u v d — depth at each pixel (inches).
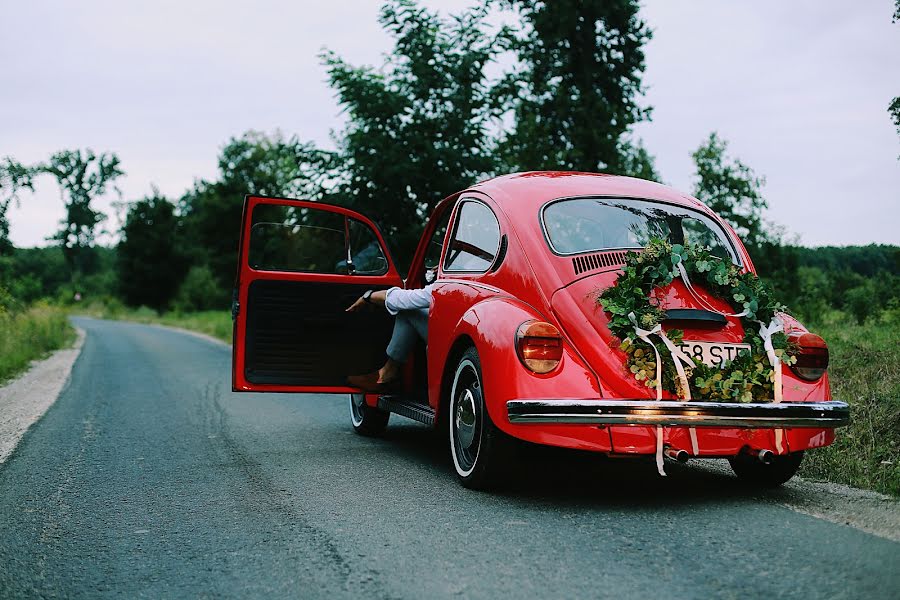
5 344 680.4
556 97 795.4
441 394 197.6
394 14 485.7
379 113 472.7
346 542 141.8
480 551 133.6
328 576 124.3
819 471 191.0
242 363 244.7
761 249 609.6
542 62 850.1
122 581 126.0
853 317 487.5
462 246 209.3
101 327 1632.6
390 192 474.6
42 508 174.1
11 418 320.8
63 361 650.2
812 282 567.5
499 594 113.0
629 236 183.0
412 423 307.6
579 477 194.7
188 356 700.0
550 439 155.1
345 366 255.1
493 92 496.1
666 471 201.8
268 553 137.5
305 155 484.7
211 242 2664.9
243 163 2615.7
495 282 185.6
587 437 154.6
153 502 177.0
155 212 3070.9
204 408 343.3
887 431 211.8
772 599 107.4
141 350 796.0
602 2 828.0
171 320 2052.2
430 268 241.0
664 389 155.9
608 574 119.8
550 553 131.4
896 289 473.1
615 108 742.5
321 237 258.1
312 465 215.9
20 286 1147.9
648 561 125.3
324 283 254.4
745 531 141.3
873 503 160.4
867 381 264.2
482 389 170.2
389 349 231.3
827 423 159.8
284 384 248.1
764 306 165.2
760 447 159.5
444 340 197.8
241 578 125.5
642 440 154.6
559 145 690.8
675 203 197.2
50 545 146.2
